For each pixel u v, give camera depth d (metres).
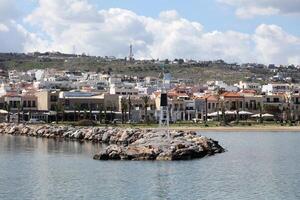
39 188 79.00
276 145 147.50
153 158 109.06
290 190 77.38
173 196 73.38
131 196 73.31
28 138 184.00
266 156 118.81
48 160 110.94
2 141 168.00
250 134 196.50
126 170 94.69
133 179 85.75
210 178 87.06
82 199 71.62
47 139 178.12
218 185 81.06
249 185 81.19
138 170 94.69
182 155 110.12
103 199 71.56
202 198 72.12
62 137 185.38
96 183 82.56
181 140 121.88
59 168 98.38
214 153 122.50
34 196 73.56
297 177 88.44
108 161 107.25
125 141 153.38
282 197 72.88
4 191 77.00
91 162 106.19
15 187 79.81
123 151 110.44
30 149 136.88
